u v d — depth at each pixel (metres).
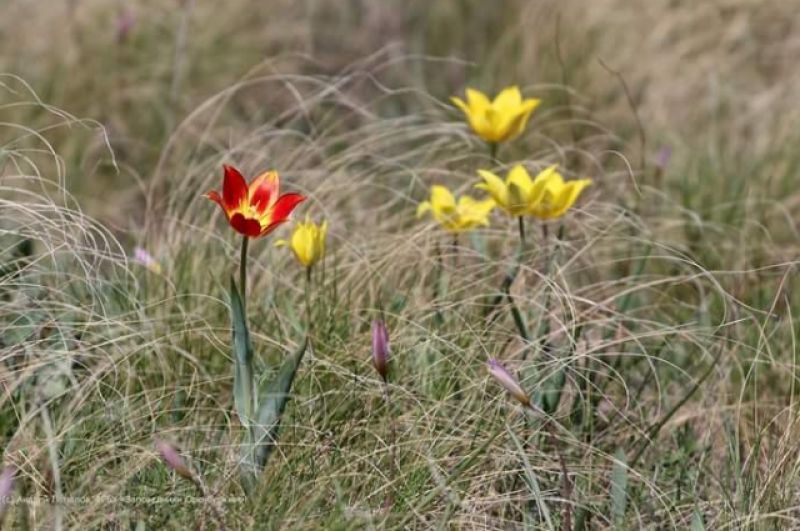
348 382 6.88
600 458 6.93
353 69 13.28
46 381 6.91
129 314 7.38
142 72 12.27
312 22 13.91
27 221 7.96
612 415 7.38
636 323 8.28
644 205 9.97
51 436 6.11
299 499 6.13
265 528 5.89
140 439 6.52
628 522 6.53
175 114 11.95
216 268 8.30
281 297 8.06
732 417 7.47
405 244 7.91
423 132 9.64
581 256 8.68
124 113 11.94
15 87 11.62
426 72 13.47
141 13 12.82
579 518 6.20
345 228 8.85
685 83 12.61
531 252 7.90
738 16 13.41
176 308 7.83
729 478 6.92
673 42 13.41
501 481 6.73
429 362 7.29
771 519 6.41
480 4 14.00
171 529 6.01
